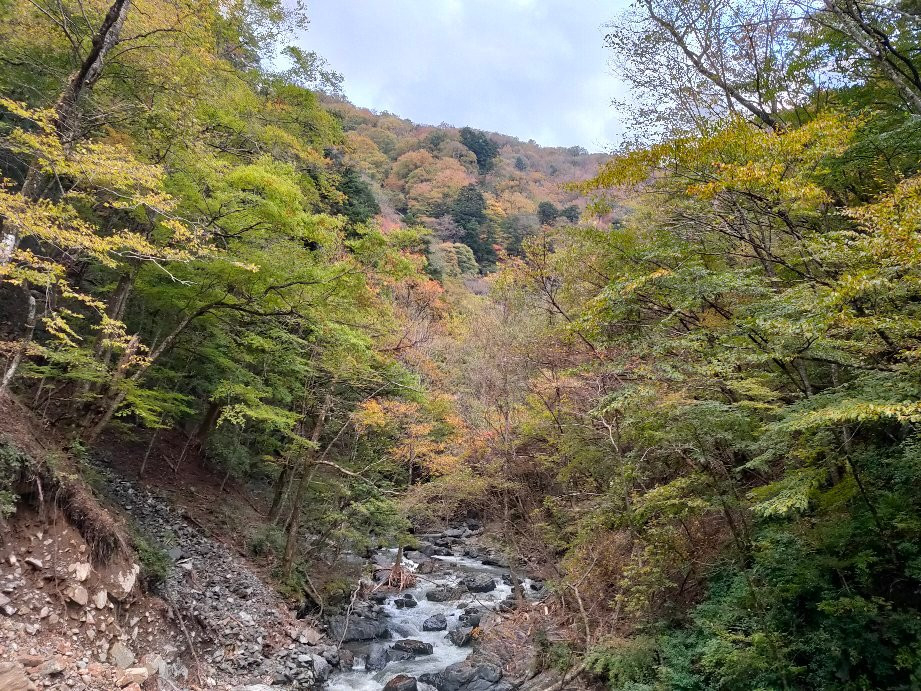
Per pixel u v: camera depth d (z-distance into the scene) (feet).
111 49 25.98
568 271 39.73
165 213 25.95
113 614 25.95
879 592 20.77
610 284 27.99
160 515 39.34
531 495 46.39
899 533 21.08
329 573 50.14
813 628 21.44
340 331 36.50
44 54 30.25
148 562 30.45
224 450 52.54
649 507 27.37
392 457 52.21
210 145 36.11
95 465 39.09
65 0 27.35
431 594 52.54
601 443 36.29
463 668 34.76
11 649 21.22
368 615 46.19
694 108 36.76
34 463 26.02
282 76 49.47
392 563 62.18
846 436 22.34
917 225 15.43
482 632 40.37
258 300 35.17
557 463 43.98
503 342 49.11
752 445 23.68
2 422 28.17
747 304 24.79
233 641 32.30
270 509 52.39
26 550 24.26
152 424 36.70
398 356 49.21
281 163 36.47
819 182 28.78
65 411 37.88
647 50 36.37
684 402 24.70
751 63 34.96
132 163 20.77
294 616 39.34
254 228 32.35
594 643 28.30
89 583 25.63
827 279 22.90
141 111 29.01
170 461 50.72
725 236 31.83
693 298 24.44
